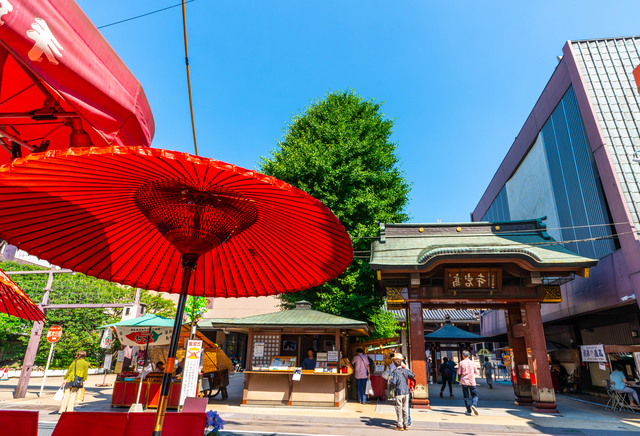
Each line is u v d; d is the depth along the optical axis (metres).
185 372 9.20
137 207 1.79
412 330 11.94
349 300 13.82
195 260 1.71
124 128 2.75
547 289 11.67
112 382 19.19
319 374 11.66
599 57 14.80
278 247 2.07
